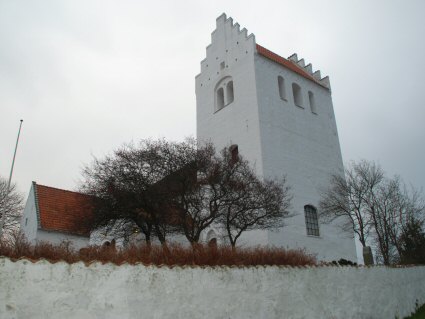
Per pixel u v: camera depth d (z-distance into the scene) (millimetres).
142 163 16859
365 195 24219
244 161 20016
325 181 27719
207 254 9031
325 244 24906
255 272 9500
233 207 16500
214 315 8203
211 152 17906
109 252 7758
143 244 9102
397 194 24891
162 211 16172
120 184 16688
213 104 30422
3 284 5609
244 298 8977
